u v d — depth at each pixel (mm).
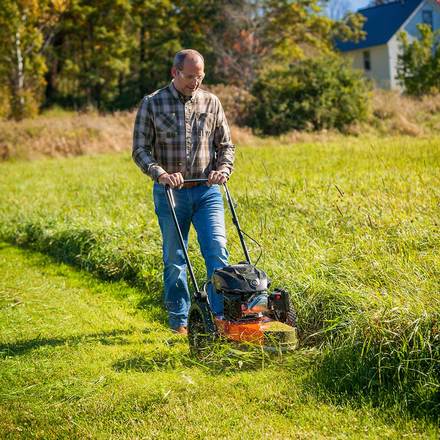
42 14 39281
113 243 9297
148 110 6055
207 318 5336
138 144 6055
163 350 5855
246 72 40719
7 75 37062
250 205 10109
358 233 7562
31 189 16234
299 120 31000
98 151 28219
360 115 30609
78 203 12906
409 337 4734
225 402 4695
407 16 50688
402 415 4309
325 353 5188
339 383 4762
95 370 5469
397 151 16328
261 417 4434
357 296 5523
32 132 28453
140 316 7125
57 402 4949
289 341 5129
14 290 8406
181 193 6090
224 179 5918
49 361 5770
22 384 5348
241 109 32219
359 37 48562
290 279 6352
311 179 12281
